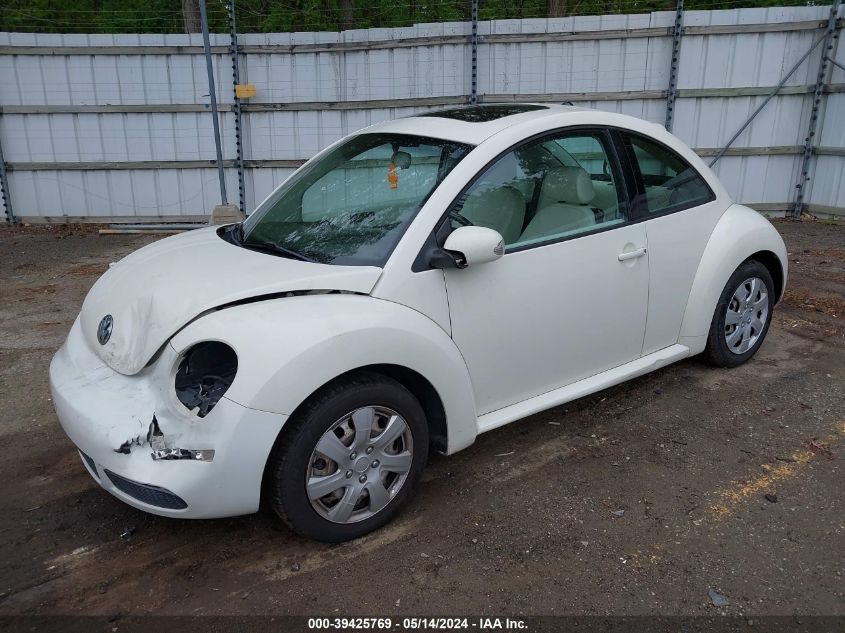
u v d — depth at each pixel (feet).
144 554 9.70
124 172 32.30
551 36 29.99
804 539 9.67
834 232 28.66
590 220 11.84
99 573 9.34
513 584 8.90
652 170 12.94
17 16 42.24
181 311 9.14
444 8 39.63
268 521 10.36
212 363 9.16
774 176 31.50
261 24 40.78
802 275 22.45
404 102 30.96
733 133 30.96
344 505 9.46
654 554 9.41
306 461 9.00
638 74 30.40
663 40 29.91
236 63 30.66
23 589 9.06
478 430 10.74
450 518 10.28
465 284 10.21
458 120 11.94
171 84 31.09
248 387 8.48
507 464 11.75
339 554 9.54
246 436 8.48
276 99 31.35
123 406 8.98
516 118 11.62
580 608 8.48
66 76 31.04
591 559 9.34
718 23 29.60
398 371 9.90
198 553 9.68
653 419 13.12
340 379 9.27
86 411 9.07
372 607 8.55
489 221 10.75
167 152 31.96
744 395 13.96
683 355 13.73
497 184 10.87
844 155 29.73
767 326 15.44
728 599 8.58
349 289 9.43
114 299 10.40
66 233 31.94
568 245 11.35
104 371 9.66
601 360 12.30
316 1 42.80
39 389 15.24
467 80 30.66
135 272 10.85
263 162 31.81
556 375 11.69
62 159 32.19
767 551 9.43
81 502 11.02
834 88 29.68
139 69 30.91
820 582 8.84
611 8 38.42
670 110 30.55
